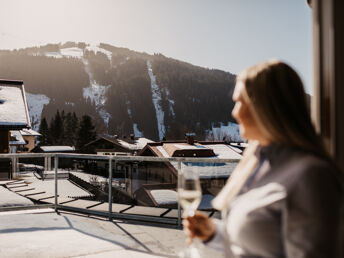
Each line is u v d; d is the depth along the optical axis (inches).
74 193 527.2
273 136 32.7
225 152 1391.5
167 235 134.0
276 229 30.6
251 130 36.1
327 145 38.1
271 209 30.7
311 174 27.9
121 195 250.7
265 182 32.8
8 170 359.3
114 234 134.1
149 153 1343.5
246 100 34.7
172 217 152.1
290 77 32.8
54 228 139.8
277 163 32.8
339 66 36.6
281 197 29.7
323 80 38.9
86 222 151.3
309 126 32.1
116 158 161.8
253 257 32.4
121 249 117.0
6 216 156.9
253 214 31.8
